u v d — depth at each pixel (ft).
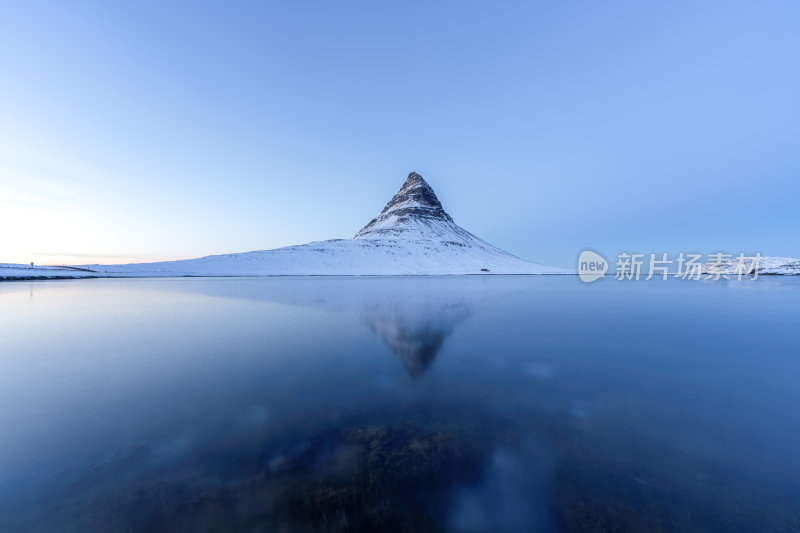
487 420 18.94
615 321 52.21
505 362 30.09
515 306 71.92
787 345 36.76
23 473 14.11
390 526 11.54
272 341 37.78
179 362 29.73
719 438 17.08
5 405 20.74
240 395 22.35
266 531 11.35
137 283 169.58
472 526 11.55
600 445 16.39
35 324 48.55
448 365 29.14
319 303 76.02
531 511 12.14
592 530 11.33
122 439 16.80
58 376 25.96
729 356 32.22
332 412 19.88
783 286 152.76
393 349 34.30
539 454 15.57
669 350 34.45
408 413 19.75
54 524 11.60
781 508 12.33
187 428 17.93
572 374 26.73
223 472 14.19
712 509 12.25
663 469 14.55
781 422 18.79
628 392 23.08
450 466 14.61
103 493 12.96
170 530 11.34
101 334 41.47
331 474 14.03
